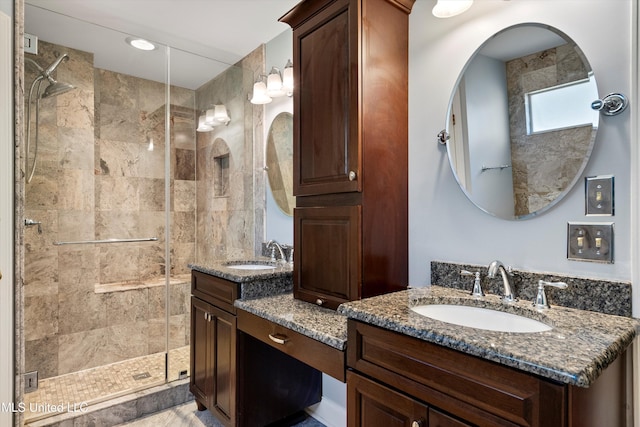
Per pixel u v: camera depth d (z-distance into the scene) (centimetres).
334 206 152
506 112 129
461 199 142
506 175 129
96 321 258
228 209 292
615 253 104
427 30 154
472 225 138
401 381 96
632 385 97
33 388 218
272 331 146
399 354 97
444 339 85
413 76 158
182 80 302
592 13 110
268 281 183
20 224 162
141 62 272
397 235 154
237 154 284
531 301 118
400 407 96
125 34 236
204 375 206
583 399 72
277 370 189
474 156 138
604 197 107
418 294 130
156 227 298
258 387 182
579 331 89
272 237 254
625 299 101
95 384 229
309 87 164
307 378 201
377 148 146
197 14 218
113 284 273
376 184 146
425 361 91
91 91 257
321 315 143
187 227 322
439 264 146
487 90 134
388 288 150
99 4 205
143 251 290
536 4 122
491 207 132
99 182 267
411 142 159
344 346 114
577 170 112
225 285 185
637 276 100
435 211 150
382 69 148
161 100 299
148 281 292
